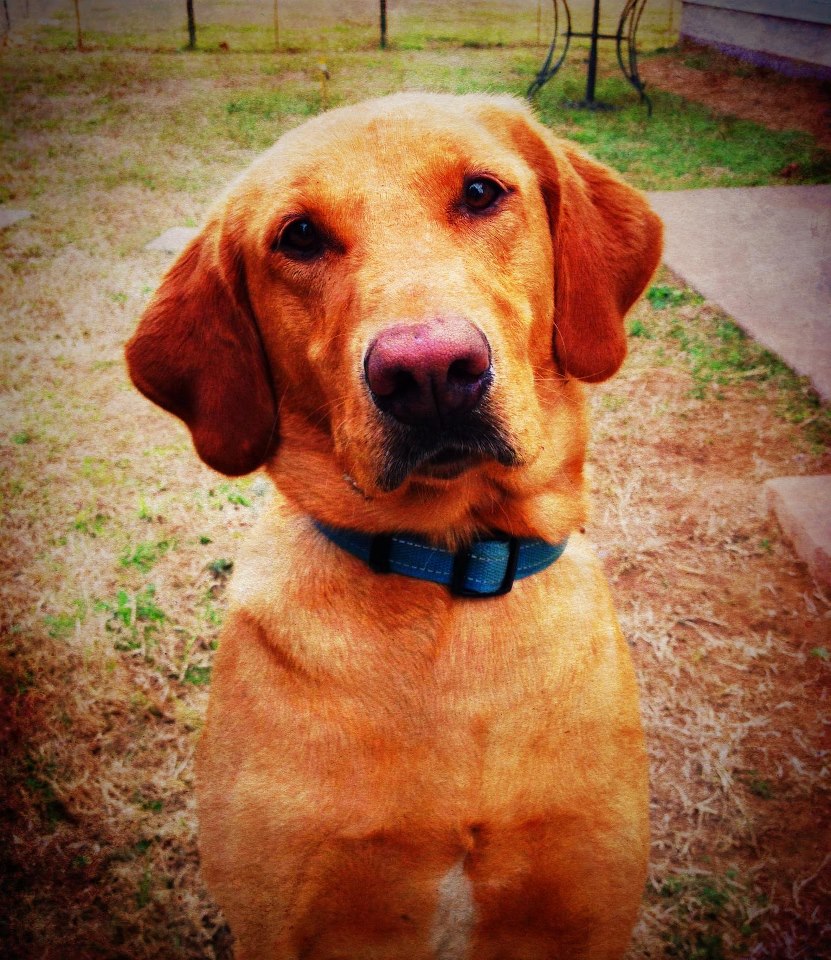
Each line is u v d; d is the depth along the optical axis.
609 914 0.52
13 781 0.75
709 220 1.54
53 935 0.66
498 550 0.48
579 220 0.54
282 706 0.48
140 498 1.01
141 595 0.89
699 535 0.94
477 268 0.45
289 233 0.47
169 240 1.58
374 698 0.47
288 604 0.49
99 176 1.90
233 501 1.00
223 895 0.51
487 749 0.48
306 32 3.01
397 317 0.41
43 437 1.12
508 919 0.53
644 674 0.80
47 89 2.50
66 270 1.50
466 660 0.48
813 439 1.04
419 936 0.52
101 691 0.81
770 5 2.32
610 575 0.90
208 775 0.51
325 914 0.51
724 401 1.12
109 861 0.70
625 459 1.04
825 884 0.66
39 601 0.89
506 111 0.53
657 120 2.07
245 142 2.04
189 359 0.53
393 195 0.46
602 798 0.50
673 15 3.06
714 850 0.68
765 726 0.76
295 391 0.50
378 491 0.44
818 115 2.05
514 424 0.44
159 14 3.48
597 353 0.54
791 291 1.31
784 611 0.85
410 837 0.48
